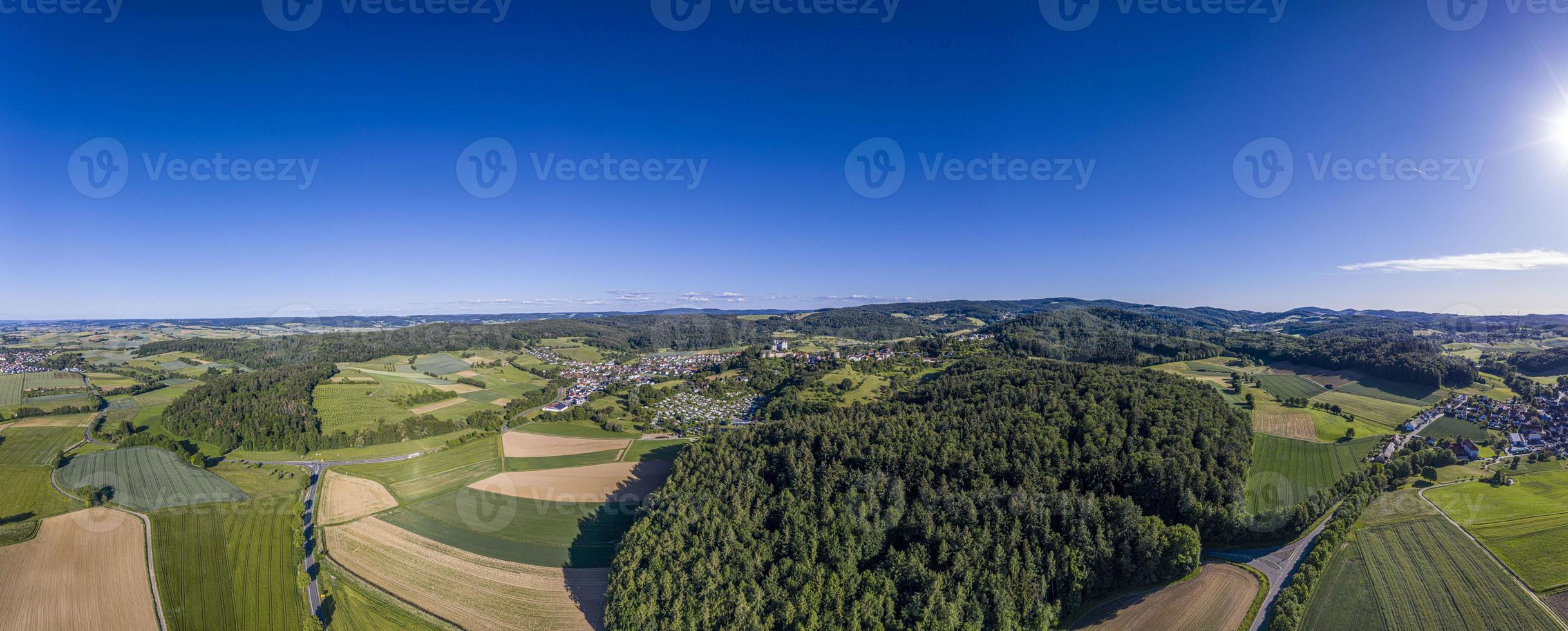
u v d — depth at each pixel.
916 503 70.94
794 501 74.00
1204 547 68.88
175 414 132.50
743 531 70.31
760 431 99.38
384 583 70.44
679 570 64.56
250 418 129.88
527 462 115.81
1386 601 58.31
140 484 100.19
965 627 56.38
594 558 76.19
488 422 145.75
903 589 61.62
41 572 71.62
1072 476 73.62
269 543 80.81
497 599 67.38
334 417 136.88
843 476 76.62
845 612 58.91
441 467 113.31
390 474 109.62
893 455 77.50
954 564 61.81
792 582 62.72
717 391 177.50
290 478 107.00
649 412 155.12
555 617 64.38
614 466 112.62
